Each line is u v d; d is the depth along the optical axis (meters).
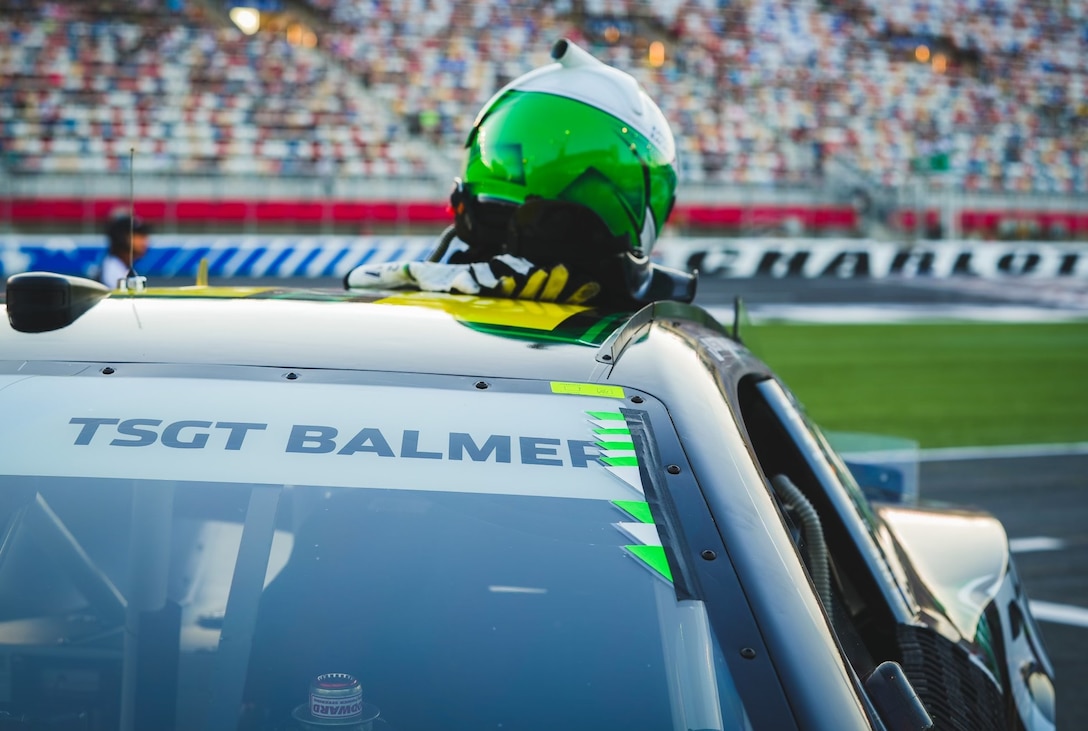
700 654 1.12
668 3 30.73
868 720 1.10
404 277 1.89
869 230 26.31
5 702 1.12
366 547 1.20
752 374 1.82
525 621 1.16
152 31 24.97
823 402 10.90
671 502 1.25
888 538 2.12
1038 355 14.56
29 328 1.45
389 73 26.14
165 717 1.11
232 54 25.06
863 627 1.84
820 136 29.16
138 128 23.33
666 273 2.21
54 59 23.97
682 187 24.91
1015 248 25.31
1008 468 8.27
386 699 1.11
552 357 1.44
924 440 9.30
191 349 1.41
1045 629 4.76
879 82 31.06
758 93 29.83
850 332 16.28
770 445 2.05
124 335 1.44
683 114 28.66
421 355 1.42
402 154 24.45
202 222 20.70
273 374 1.37
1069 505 7.16
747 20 31.41
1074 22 34.41
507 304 1.68
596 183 1.98
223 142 23.62
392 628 1.15
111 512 1.21
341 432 1.29
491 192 2.04
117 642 1.15
